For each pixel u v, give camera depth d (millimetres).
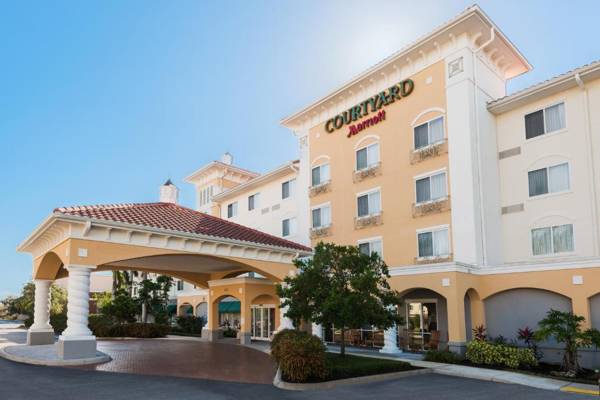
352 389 13102
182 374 14641
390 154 27297
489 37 24312
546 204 21734
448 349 19391
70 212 16547
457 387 13523
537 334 16250
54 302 51875
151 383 12867
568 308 18203
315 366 13555
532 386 13688
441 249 23875
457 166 23500
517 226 22719
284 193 36500
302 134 33938
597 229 19781
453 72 24438
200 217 22672
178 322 40281
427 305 23812
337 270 16062
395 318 16078
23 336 30062
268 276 22234
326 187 31062
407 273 21625
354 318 14773
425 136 25594
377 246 27297
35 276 21875
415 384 14023
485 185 22922
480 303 20703
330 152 31438
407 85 26797
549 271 18562
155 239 18250
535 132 22688
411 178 25859
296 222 34719
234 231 21969
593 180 20141
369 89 29219
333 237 30109
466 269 20344
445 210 23828
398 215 26281
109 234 17062
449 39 24672
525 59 26312
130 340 28938
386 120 27812
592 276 17297
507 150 23719
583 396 12227
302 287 15875
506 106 23594
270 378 14438
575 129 21047
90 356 16234
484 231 22375
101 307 41344
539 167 22234
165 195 27156
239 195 41688
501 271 20141
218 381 13656
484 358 17625
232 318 39062
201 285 29469
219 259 20688
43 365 15609
